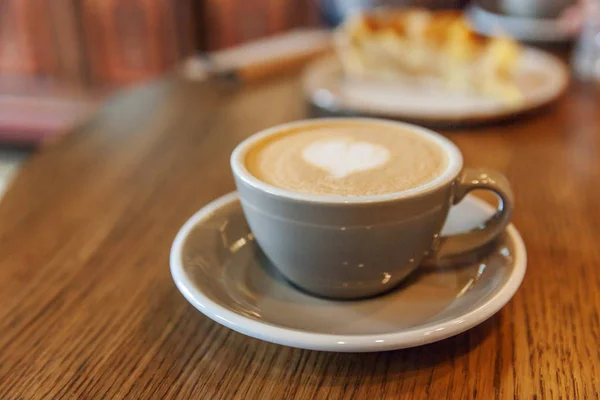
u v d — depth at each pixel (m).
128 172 0.43
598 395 0.24
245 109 0.54
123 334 0.28
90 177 0.42
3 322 0.29
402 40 0.60
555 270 0.32
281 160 0.29
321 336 0.24
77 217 0.37
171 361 0.26
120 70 1.35
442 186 0.26
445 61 0.59
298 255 0.27
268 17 1.24
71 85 1.38
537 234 0.35
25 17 1.34
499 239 0.30
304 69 0.66
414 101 0.55
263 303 0.28
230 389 0.25
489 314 0.25
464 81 0.58
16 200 0.39
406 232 0.27
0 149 1.39
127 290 0.31
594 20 0.64
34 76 1.40
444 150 0.29
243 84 0.61
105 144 0.48
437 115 0.49
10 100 1.37
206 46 1.30
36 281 0.31
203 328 0.28
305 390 0.25
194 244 0.30
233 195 0.33
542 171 0.42
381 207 0.25
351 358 0.26
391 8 0.82
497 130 0.49
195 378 0.25
